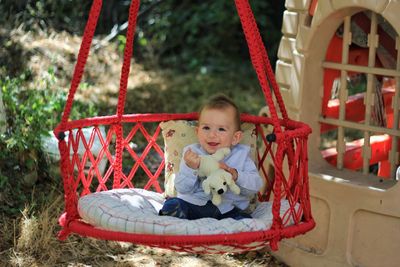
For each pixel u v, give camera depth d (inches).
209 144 151.4
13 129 222.1
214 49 413.7
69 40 332.8
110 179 225.6
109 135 159.8
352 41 178.7
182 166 149.1
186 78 367.6
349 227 171.2
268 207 151.1
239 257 191.6
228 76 385.4
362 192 167.2
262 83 128.3
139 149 258.1
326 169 181.6
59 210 200.5
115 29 366.6
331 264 174.2
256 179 149.3
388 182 170.9
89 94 296.5
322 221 178.2
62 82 295.0
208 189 143.7
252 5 406.6
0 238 187.9
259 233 127.1
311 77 179.8
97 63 333.1
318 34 175.3
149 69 369.1
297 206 143.4
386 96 203.5
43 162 218.5
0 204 203.2
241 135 155.6
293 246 184.4
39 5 331.6
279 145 129.0
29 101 230.5
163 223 128.9
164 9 410.9
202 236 123.6
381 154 199.0
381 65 195.3
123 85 157.1
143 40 378.6
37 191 213.8
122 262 182.2
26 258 179.5
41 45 314.0
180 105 315.9
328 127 189.0
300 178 137.9
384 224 165.3
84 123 149.8
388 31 177.3
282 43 188.1
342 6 166.1
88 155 152.1
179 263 185.8
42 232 185.8
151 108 305.4
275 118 128.8
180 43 417.1
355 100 196.4
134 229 129.6
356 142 200.5
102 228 134.1
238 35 425.4
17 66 290.7
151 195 159.0
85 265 179.6
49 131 223.9
